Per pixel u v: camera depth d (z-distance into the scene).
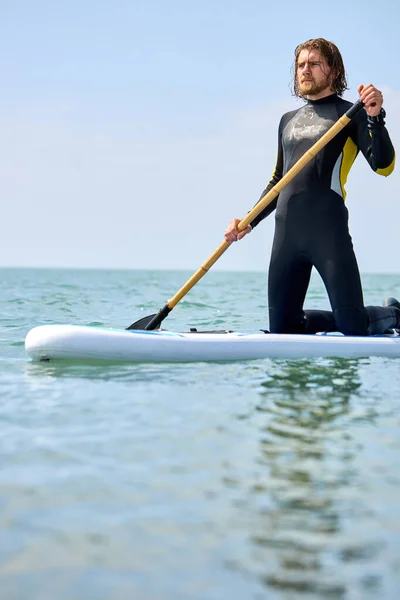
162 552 1.61
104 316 8.07
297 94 4.79
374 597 1.44
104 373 3.85
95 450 2.35
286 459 2.26
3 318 7.54
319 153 4.43
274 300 4.70
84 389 3.40
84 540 1.67
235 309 9.62
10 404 3.05
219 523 1.77
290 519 1.79
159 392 3.31
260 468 2.17
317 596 1.44
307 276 4.68
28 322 7.06
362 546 1.65
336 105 4.55
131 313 8.62
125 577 1.50
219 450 2.35
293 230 4.51
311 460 2.25
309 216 4.45
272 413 2.87
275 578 1.51
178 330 6.42
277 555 1.61
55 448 2.38
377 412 2.89
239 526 1.75
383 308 4.72
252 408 2.96
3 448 2.38
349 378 3.67
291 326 4.76
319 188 4.44
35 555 1.60
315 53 4.53
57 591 1.44
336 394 3.26
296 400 3.12
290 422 2.72
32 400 3.14
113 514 1.82
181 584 1.48
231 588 1.47
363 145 4.38
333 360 4.27
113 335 4.19
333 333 5.37
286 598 1.43
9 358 4.47
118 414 2.86
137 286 21.42
